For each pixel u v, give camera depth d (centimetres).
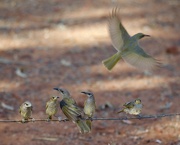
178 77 1612
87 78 1583
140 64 734
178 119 1319
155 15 2173
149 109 1380
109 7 2223
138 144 1193
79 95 1455
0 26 1973
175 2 2362
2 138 1192
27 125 1269
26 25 1997
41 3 2252
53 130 1251
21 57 1705
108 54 1777
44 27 1984
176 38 1956
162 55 1786
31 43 1834
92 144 1189
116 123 1301
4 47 1783
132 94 1485
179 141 1207
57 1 2288
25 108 885
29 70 1609
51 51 1775
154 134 1245
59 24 2022
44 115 1318
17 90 1470
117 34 759
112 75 1614
